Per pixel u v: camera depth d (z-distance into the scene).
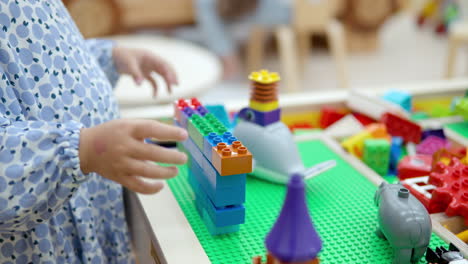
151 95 1.22
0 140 0.48
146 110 0.93
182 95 1.25
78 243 0.68
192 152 0.65
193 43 2.83
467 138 0.88
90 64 0.70
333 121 0.96
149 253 0.65
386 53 3.25
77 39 0.69
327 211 0.65
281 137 0.71
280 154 0.71
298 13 2.35
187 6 2.64
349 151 0.82
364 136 0.82
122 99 1.20
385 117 0.88
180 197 0.69
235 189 0.58
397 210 0.53
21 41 0.59
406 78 2.79
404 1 3.06
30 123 0.50
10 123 0.51
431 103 1.07
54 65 0.62
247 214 0.64
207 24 2.50
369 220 0.63
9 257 0.63
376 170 0.79
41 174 0.48
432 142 0.84
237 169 0.55
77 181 0.49
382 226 0.55
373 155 0.78
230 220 0.58
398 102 0.95
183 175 0.76
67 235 0.67
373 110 0.94
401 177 0.75
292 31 2.42
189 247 0.56
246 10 2.53
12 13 0.58
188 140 0.66
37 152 0.48
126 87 1.31
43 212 0.51
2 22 0.58
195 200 0.67
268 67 2.92
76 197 0.65
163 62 0.87
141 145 0.47
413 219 0.52
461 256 0.52
